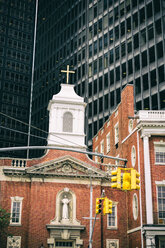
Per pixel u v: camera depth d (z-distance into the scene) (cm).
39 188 4547
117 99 7550
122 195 4734
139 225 4194
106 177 4709
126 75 7456
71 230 4428
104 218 4588
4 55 11419
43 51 10856
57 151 4844
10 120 10912
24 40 11888
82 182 4656
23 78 11500
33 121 10638
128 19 7769
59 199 4553
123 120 5031
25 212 4472
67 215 4484
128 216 4606
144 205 4125
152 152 4281
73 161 4675
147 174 4166
